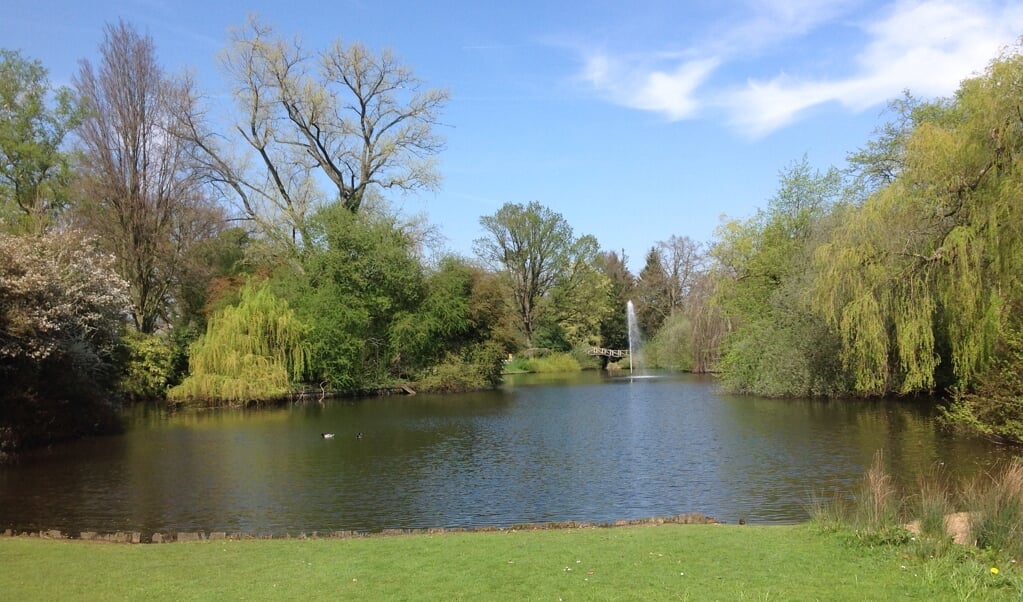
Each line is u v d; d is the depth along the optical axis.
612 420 27.03
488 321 48.25
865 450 18.41
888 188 23.34
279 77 41.56
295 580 7.77
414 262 44.41
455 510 13.54
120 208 35.31
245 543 10.05
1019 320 18.19
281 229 42.56
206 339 35.19
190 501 14.40
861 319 23.80
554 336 72.88
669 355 62.75
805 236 36.53
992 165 19.86
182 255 41.34
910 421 23.55
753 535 9.57
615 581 7.36
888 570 7.58
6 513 13.49
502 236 70.62
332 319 39.47
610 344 81.25
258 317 35.66
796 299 31.81
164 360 35.91
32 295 19.80
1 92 36.31
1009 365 18.14
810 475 15.74
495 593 7.06
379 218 43.88
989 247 19.58
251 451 20.48
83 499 14.60
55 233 24.80
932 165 21.00
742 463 17.42
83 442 22.42
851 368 29.84
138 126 35.66
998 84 19.41
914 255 22.34
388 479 16.41
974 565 7.45
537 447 20.81
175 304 46.56
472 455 19.58
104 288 24.52
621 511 13.29
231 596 7.20
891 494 10.36
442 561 8.48
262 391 34.03
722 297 41.16
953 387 21.91
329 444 21.75
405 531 11.29
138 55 35.66
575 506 13.72
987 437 19.31
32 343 19.17
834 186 38.16
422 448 20.88
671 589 7.02
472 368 44.66
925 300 22.08
